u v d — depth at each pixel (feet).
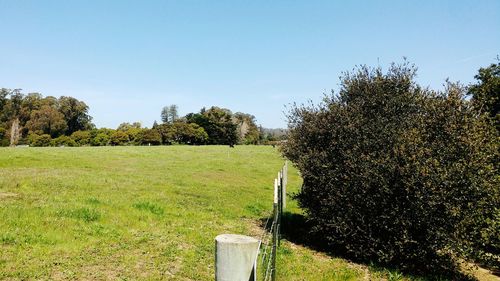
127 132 334.44
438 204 36.22
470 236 36.52
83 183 71.26
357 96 46.80
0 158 112.88
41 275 28.07
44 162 112.68
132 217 48.08
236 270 13.98
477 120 38.91
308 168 44.68
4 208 44.42
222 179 106.93
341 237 43.14
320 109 48.01
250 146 300.40
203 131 377.09
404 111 43.60
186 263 34.27
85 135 333.83
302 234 52.95
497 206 37.73
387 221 39.27
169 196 68.08
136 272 31.01
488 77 61.00
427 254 38.91
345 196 41.42
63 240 36.06
